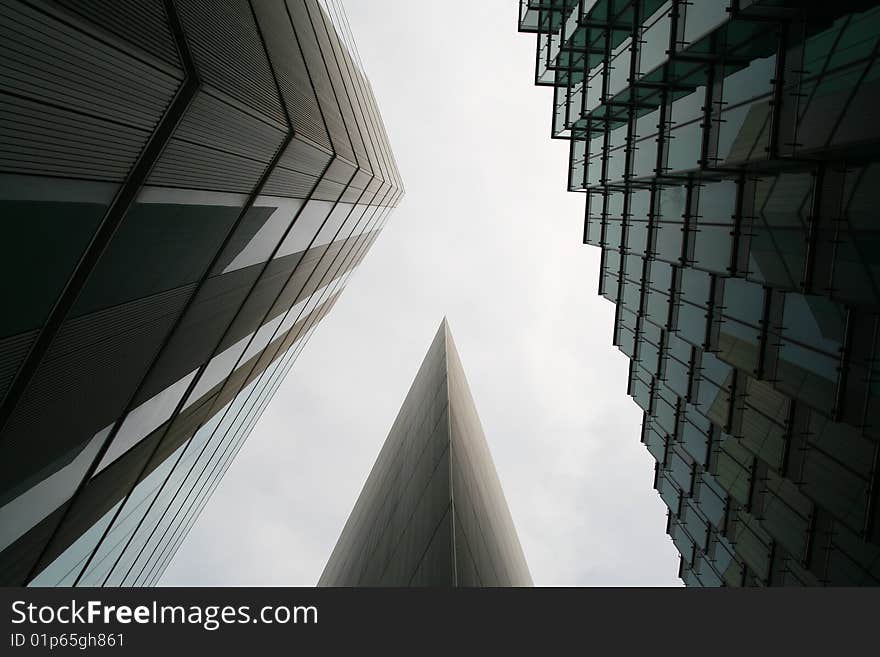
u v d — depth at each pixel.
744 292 13.82
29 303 7.46
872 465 10.35
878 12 8.59
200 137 9.62
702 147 13.94
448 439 20.69
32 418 8.66
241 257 14.15
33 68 6.20
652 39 15.70
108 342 9.88
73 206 7.55
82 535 13.82
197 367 15.59
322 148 15.52
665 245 17.95
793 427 12.68
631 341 22.14
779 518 13.77
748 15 10.81
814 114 9.78
